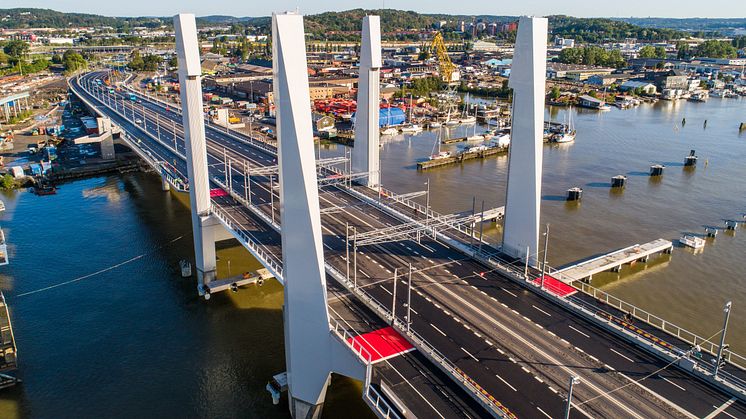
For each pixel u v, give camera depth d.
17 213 165.25
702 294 116.81
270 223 118.81
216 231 119.50
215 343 100.12
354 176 152.25
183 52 113.81
